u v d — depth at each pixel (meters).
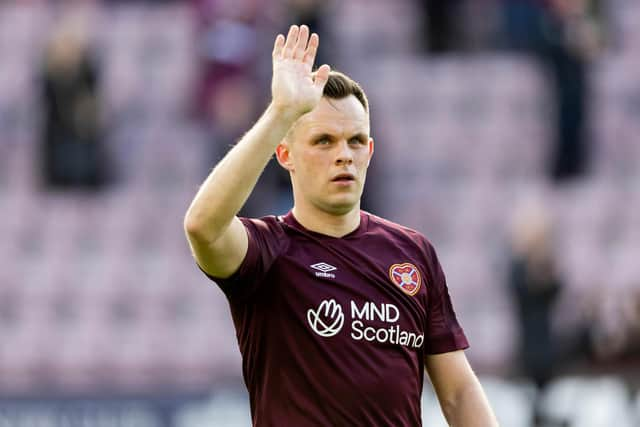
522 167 53.84
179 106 58.50
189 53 60.88
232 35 52.28
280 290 15.62
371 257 16.00
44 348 49.38
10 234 53.66
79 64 51.94
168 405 40.41
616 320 40.28
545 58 51.53
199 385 40.97
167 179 55.44
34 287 51.66
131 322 50.06
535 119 55.56
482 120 55.72
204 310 49.94
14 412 41.00
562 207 50.66
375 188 50.25
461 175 53.91
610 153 52.78
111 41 61.59
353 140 15.85
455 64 57.97
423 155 54.69
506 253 45.25
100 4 63.50
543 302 39.62
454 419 16.70
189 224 14.75
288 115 14.98
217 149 51.44
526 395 39.41
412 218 52.22
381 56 59.06
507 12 57.19
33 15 63.31
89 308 50.75
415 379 15.91
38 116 58.34
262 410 15.73
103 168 54.44
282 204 44.19
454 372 16.66
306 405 15.41
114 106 58.38
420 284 16.16
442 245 50.78
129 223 53.69
